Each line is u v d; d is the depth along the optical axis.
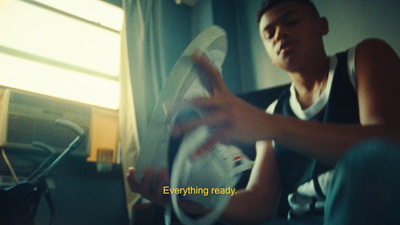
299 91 0.69
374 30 1.42
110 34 1.99
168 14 2.37
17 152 1.34
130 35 1.97
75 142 1.14
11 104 1.30
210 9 2.26
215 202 0.36
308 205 0.55
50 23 1.76
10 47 1.62
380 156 0.17
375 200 0.16
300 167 0.59
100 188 1.65
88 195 1.60
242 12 2.28
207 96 0.30
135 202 1.57
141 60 1.93
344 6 1.58
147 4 2.16
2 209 0.85
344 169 0.19
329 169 0.51
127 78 1.87
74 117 1.44
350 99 0.55
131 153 1.69
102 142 1.74
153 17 2.23
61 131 1.39
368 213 0.16
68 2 1.81
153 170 0.35
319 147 0.29
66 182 1.54
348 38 1.52
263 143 0.69
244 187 0.70
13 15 1.64
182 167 0.33
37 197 0.97
